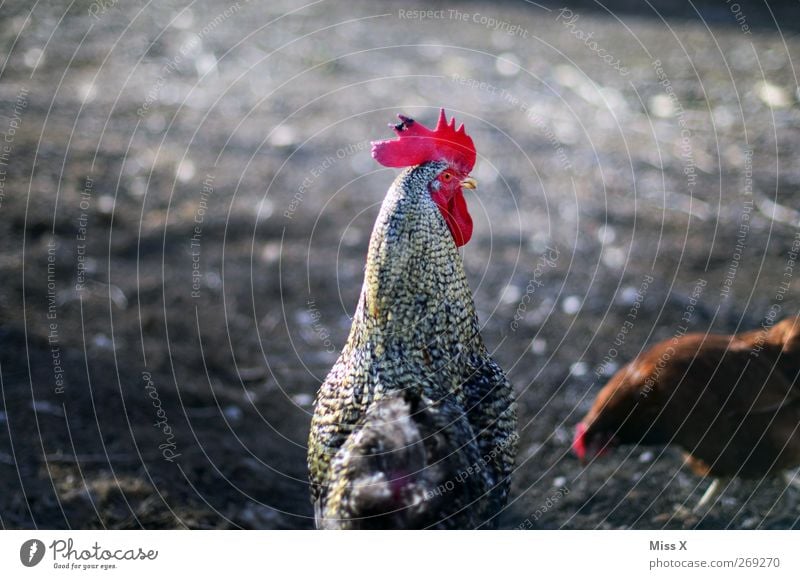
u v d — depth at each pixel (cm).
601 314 644
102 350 567
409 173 333
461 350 338
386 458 294
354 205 792
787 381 446
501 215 777
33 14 1164
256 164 845
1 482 436
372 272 329
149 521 432
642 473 501
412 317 327
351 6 1266
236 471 481
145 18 1178
